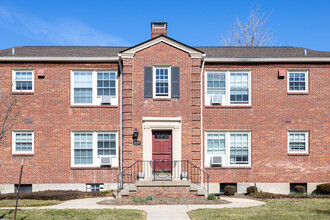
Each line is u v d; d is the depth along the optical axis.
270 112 19.80
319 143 19.77
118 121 19.45
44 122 19.41
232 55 20.84
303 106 19.89
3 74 19.52
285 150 19.66
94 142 19.42
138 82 18.77
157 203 15.48
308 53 21.28
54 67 19.69
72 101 19.58
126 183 18.17
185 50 18.91
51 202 15.94
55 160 19.28
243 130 19.67
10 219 12.23
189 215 12.93
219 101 19.53
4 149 19.22
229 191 18.53
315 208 14.08
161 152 18.80
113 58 19.42
